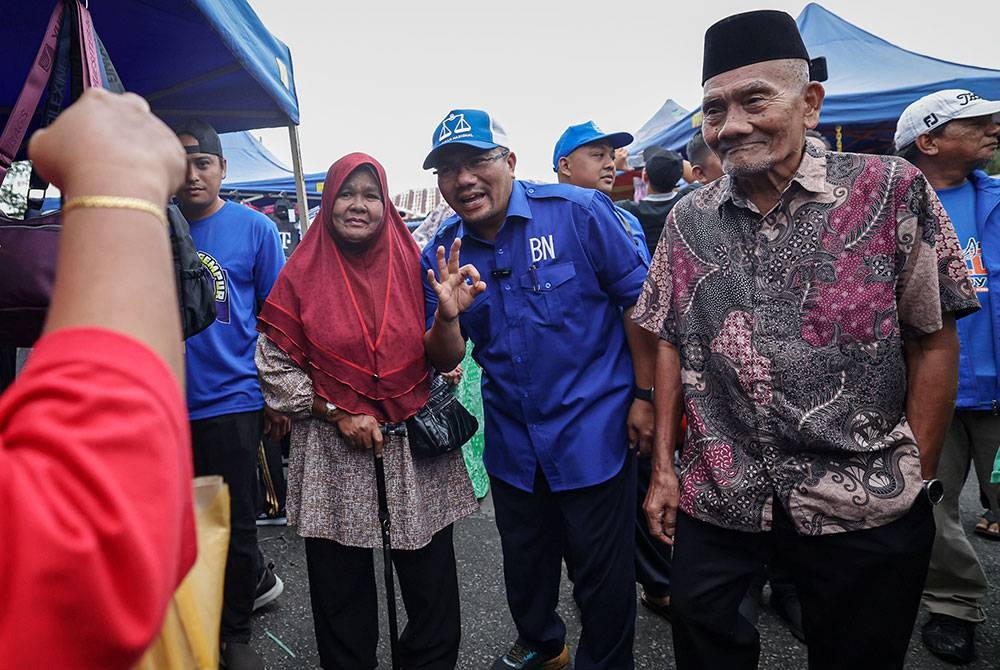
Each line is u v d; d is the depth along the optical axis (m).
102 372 0.42
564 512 1.94
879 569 1.36
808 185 1.37
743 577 1.51
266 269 2.52
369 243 1.97
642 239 2.59
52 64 1.14
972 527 3.24
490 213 1.93
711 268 1.49
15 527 0.38
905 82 6.16
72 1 1.16
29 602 0.38
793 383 1.38
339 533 1.88
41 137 0.51
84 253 0.46
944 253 1.31
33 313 0.99
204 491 0.78
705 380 1.52
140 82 2.89
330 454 1.90
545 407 1.91
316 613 1.94
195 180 2.37
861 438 1.35
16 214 1.14
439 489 1.96
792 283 1.39
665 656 2.31
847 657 1.43
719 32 1.40
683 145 6.67
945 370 1.36
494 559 3.17
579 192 1.98
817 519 1.37
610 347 1.98
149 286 0.47
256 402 2.40
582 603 1.96
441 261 1.81
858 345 1.35
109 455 0.41
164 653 0.64
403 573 1.97
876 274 1.33
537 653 2.17
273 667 2.31
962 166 2.31
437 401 1.96
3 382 1.27
